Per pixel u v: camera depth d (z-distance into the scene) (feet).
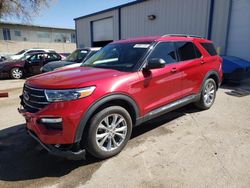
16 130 14.29
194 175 8.96
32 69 42.68
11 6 63.72
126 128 10.84
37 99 9.48
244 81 29.63
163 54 12.79
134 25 49.16
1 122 15.89
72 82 9.33
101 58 13.58
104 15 56.80
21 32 112.47
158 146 11.40
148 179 8.83
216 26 34.42
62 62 28.71
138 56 11.87
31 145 12.12
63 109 8.79
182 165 9.66
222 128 13.51
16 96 24.77
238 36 32.30
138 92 10.96
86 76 10.21
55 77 10.39
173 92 13.23
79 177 9.15
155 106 12.09
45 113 8.92
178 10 39.65
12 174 9.51
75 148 9.41
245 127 13.61
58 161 10.41
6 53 96.63
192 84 14.75
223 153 10.53
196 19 37.01
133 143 11.78
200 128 13.58
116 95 9.94
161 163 9.87
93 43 62.95
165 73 12.37
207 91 16.71
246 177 8.76
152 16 43.98
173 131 13.24
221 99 20.31
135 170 9.45
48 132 8.99
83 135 9.54
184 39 14.70
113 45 14.47
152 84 11.67
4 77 40.73
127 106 11.02
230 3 32.30
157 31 44.27
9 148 11.82
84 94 9.05
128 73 10.85
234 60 26.35
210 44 17.16
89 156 10.67
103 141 10.05
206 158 10.14
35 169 9.84
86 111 9.09
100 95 9.41
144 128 13.75
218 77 17.39
